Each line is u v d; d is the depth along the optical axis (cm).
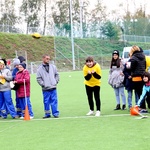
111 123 865
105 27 5241
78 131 789
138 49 993
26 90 999
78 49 4769
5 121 977
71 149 638
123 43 5197
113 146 646
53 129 825
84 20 8212
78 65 4522
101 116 978
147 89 968
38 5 7425
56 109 999
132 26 5769
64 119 958
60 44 4769
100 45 5019
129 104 1062
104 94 1528
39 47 4684
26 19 7438
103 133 757
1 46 4394
